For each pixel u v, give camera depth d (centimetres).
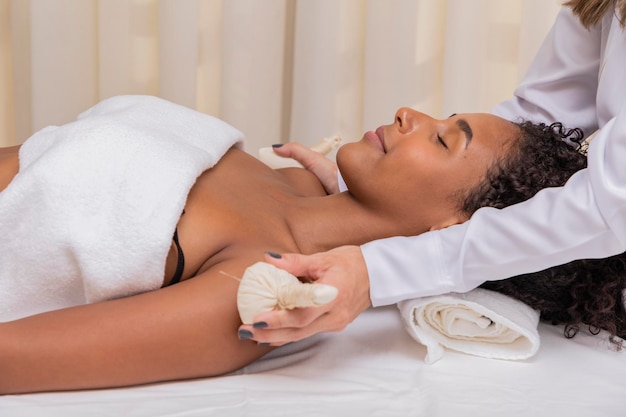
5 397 111
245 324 108
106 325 113
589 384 125
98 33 249
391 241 125
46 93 249
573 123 154
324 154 190
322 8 236
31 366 111
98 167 124
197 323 116
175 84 246
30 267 124
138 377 115
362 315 144
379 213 138
